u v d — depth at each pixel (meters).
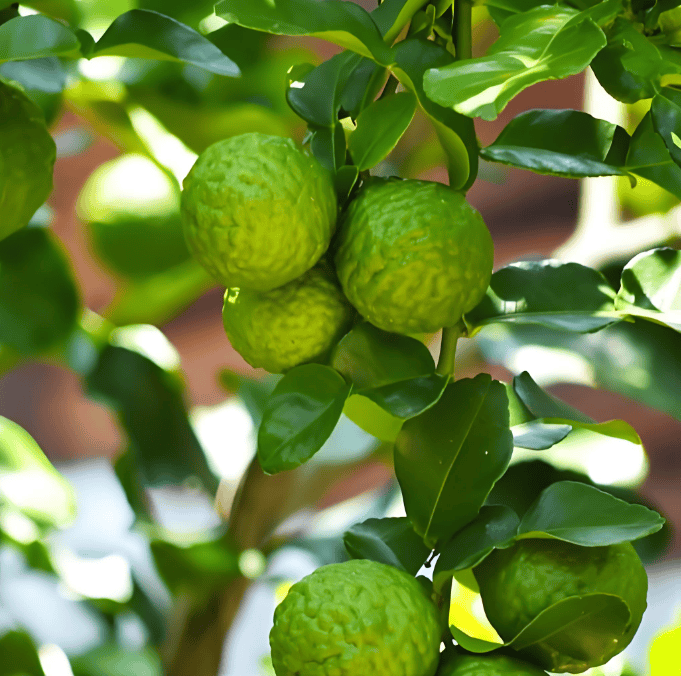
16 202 1.33
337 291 1.29
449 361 1.29
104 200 1.45
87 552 1.54
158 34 1.30
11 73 1.42
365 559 1.28
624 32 1.29
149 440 1.51
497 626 1.28
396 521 1.31
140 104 1.47
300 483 1.54
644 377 1.43
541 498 1.28
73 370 1.50
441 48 1.28
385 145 1.29
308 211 1.27
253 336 1.29
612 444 1.42
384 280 1.27
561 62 1.24
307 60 1.51
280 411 1.29
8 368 1.51
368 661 1.25
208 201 1.26
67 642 1.54
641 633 1.53
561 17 1.27
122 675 1.54
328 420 1.28
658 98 1.28
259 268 1.27
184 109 1.47
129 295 1.52
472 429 1.30
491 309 1.31
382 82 1.32
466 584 1.31
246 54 1.50
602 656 1.27
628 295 1.31
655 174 1.29
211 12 1.48
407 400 1.28
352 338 1.29
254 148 1.27
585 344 1.45
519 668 1.26
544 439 1.30
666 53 1.29
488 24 1.51
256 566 1.51
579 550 1.27
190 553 1.46
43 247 1.47
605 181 1.50
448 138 1.28
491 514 1.29
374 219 1.27
